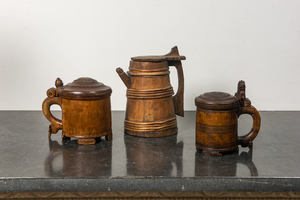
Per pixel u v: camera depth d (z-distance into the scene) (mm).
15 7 2250
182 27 2264
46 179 1242
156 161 1407
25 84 2352
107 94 1603
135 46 2295
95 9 2258
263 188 1246
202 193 1277
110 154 1489
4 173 1280
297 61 2287
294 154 1484
